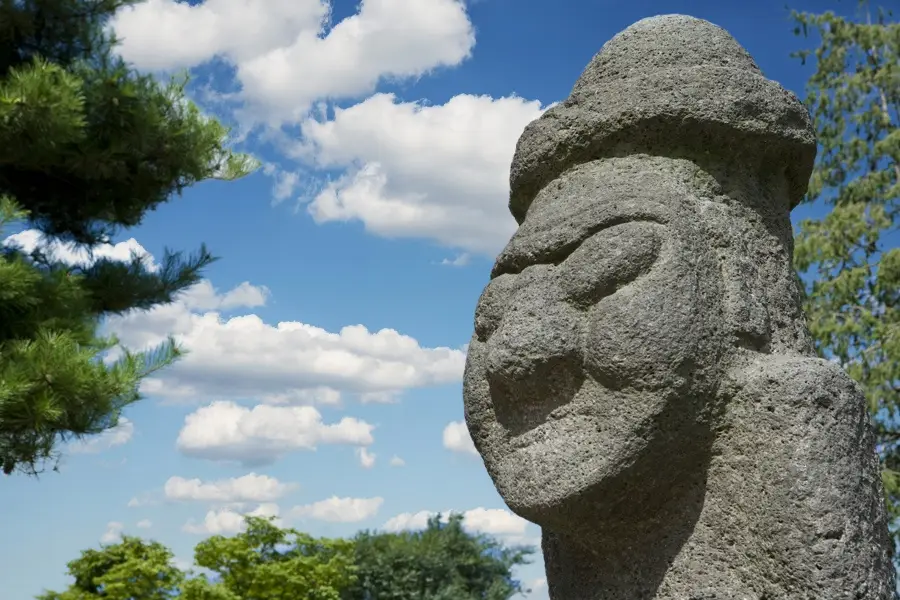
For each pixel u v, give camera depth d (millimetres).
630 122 1764
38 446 5262
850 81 8734
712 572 1577
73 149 5613
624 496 1610
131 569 7215
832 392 1574
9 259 5703
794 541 1509
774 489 1538
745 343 1660
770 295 1737
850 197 8539
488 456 1770
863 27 8781
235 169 6383
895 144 8242
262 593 8039
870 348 7855
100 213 6598
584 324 1651
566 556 1793
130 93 5512
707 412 1599
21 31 5789
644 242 1636
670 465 1600
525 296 1707
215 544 8055
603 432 1601
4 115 4789
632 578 1653
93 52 6082
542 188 1891
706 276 1655
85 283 6164
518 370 1674
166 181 6336
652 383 1569
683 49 1828
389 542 11555
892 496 7332
